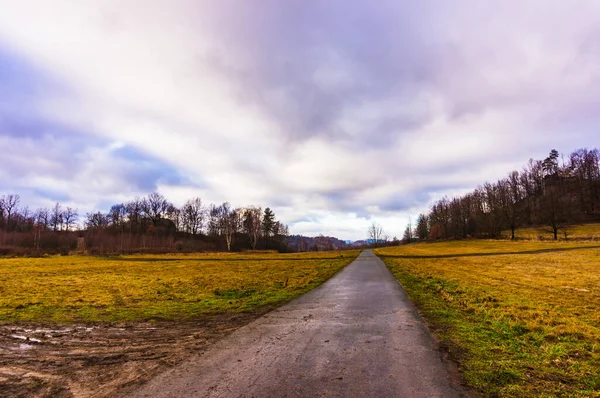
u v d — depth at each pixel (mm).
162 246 76562
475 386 4129
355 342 6184
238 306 10562
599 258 27875
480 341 6133
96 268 29453
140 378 4566
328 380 4383
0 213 82562
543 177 103250
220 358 5367
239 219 104375
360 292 13102
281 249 105562
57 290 14914
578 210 88875
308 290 14047
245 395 3961
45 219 92438
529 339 6270
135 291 14484
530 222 92188
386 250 77938
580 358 5148
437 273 20625
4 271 26078
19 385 4414
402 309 9406
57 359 5496
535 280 15961
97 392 4133
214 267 30234
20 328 7805
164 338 6754
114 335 7070
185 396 3961
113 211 104062
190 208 111188
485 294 11758
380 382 4285
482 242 75250
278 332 7055
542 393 3920
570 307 9359
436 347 5781
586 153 101812
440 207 120438
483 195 98188
